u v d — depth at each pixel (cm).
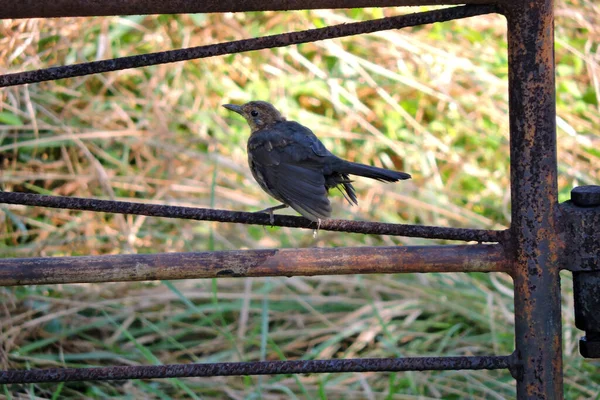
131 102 1265
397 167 1288
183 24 1359
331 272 501
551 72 480
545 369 500
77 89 1245
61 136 1126
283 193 676
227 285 1018
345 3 470
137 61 487
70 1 462
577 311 502
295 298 976
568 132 1211
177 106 1284
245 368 508
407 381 856
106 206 499
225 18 1370
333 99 1291
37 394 873
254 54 1377
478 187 1238
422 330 959
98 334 959
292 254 500
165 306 990
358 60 1288
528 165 485
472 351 917
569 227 488
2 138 1131
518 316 503
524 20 475
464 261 497
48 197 494
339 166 669
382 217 1144
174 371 507
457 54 1374
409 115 1316
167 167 1207
